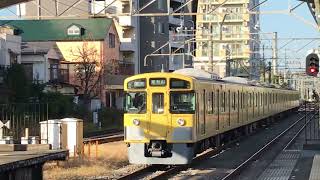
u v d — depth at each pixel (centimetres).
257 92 5016
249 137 4478
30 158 1450
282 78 10494
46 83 5894
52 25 7481
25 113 3478
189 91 2542
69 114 5184
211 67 5434
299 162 2816
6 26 6744
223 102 3378
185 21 9769
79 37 7225
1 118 3322
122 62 7894
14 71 5016
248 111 4469
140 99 2573
